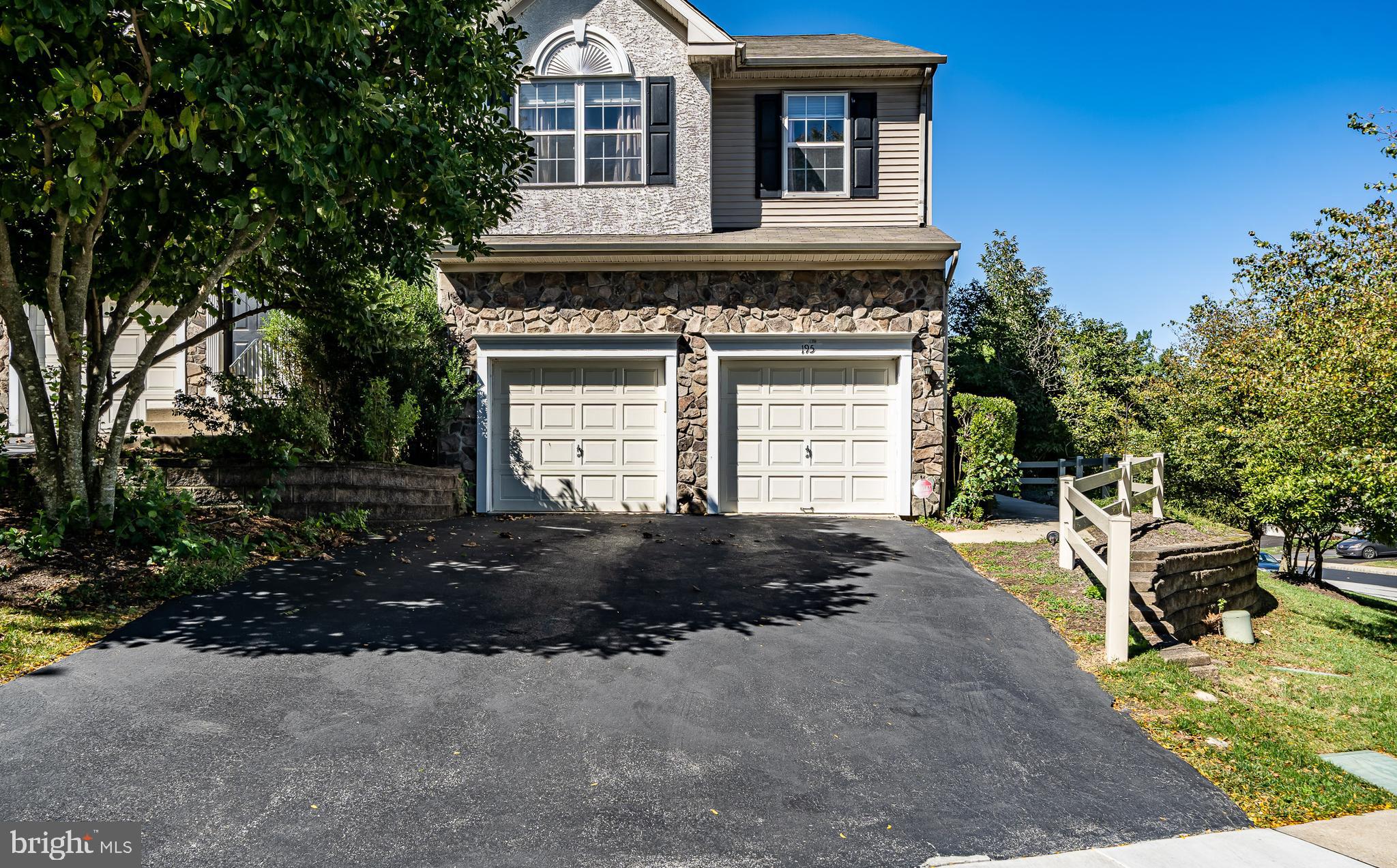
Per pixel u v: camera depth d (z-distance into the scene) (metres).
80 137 5.37
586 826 3.79
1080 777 4.47
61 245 6.70
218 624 6.12
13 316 6.86
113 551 7.04
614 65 12.52
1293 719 5.66
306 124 5.85
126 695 4.85
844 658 6.06
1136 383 17.73
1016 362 23.83
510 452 12.38
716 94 12.98
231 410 9.32
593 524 10.89
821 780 4.32
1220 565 8.80
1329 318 9.36
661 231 12.46
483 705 5.00
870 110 12.87
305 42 5.64
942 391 12.01
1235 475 13.15
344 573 7.61
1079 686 5.77
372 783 4.06
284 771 4.12
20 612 5.86
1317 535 12.48
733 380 12.30
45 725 4.43
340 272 9.01
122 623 5.99
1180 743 4.97
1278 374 10.04
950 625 6.91
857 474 12.23
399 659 5.65
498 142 8.41
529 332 12.21
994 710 5.29
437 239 8.65
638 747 4.57
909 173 12.88
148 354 7.61
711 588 7.75
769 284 12.12
